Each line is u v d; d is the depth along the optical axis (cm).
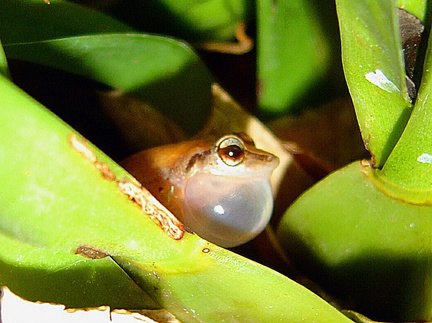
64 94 50
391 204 47
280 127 50
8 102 44
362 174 47
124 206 45
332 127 50
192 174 48
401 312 47
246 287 45
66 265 45
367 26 46
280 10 49
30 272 45
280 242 48
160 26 51
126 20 51
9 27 48
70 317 45
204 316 45
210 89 50
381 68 46
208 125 50
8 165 44
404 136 46
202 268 45
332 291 48
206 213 48
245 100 52
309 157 50
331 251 47
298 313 45
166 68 49
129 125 50
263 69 50
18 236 44
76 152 44
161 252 45
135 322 45
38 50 48
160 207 45
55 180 44
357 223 47
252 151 48
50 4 48
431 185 46
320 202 47
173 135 50
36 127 44
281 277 45
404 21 48
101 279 46
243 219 48
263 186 48
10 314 45
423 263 47
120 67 49
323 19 49
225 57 52
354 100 46
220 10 51
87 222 45
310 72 50
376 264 47
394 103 46
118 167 44
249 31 52
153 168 48
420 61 48
